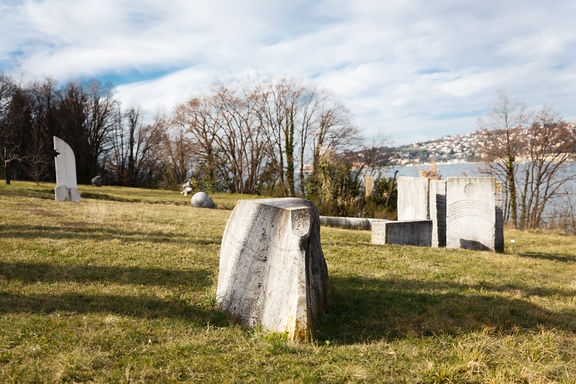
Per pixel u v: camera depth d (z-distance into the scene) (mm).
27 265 7289
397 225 13414
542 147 34656
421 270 8727
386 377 3615
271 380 3492
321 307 5418
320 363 3863
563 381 3625
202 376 3549
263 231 5199
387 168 44750
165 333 4539
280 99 48656
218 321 5090
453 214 13914
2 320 4516
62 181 20156
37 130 53812
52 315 4824
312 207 5609
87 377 3404
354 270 8422
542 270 9703
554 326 5250
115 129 62875
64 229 11461
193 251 9422
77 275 6879
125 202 24188
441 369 3732
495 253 12312
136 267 7684
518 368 3814
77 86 58750
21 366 3445
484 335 4723
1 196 19266
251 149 52188
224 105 50344
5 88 49844
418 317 5363
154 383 3375
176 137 54500
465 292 6949
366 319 5293
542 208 34781
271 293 4801
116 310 5266
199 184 42625
